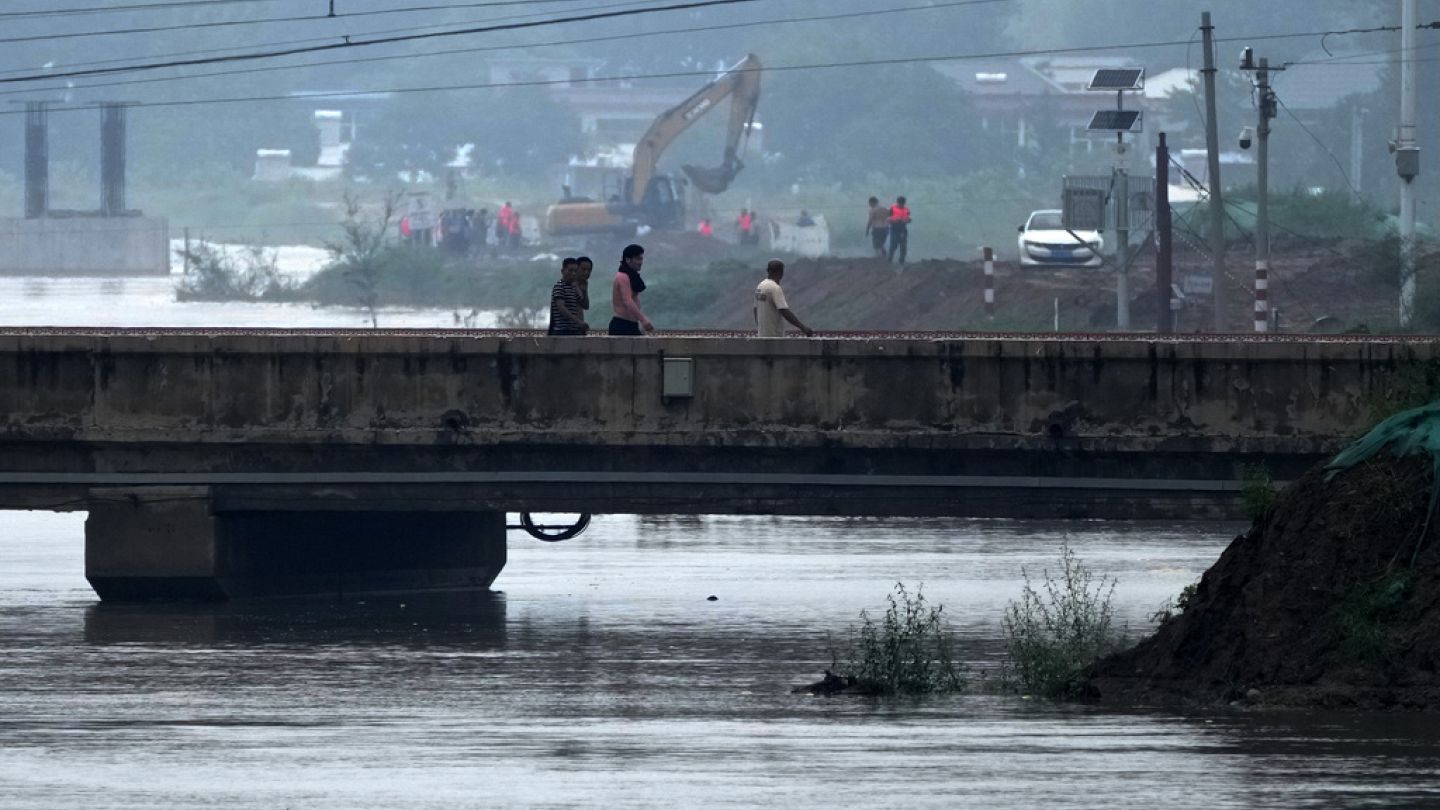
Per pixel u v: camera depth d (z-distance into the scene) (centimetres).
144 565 5953
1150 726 3969
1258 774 3516
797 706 4338
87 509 5962
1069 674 4459
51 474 5931
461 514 6600
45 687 4625
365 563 6450
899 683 4550
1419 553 4103
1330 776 3494
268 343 5784
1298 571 4166
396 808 3341
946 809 3303
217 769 3669
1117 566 6819
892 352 5581
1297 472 5488
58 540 7812
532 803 3375
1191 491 5534
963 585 6384
